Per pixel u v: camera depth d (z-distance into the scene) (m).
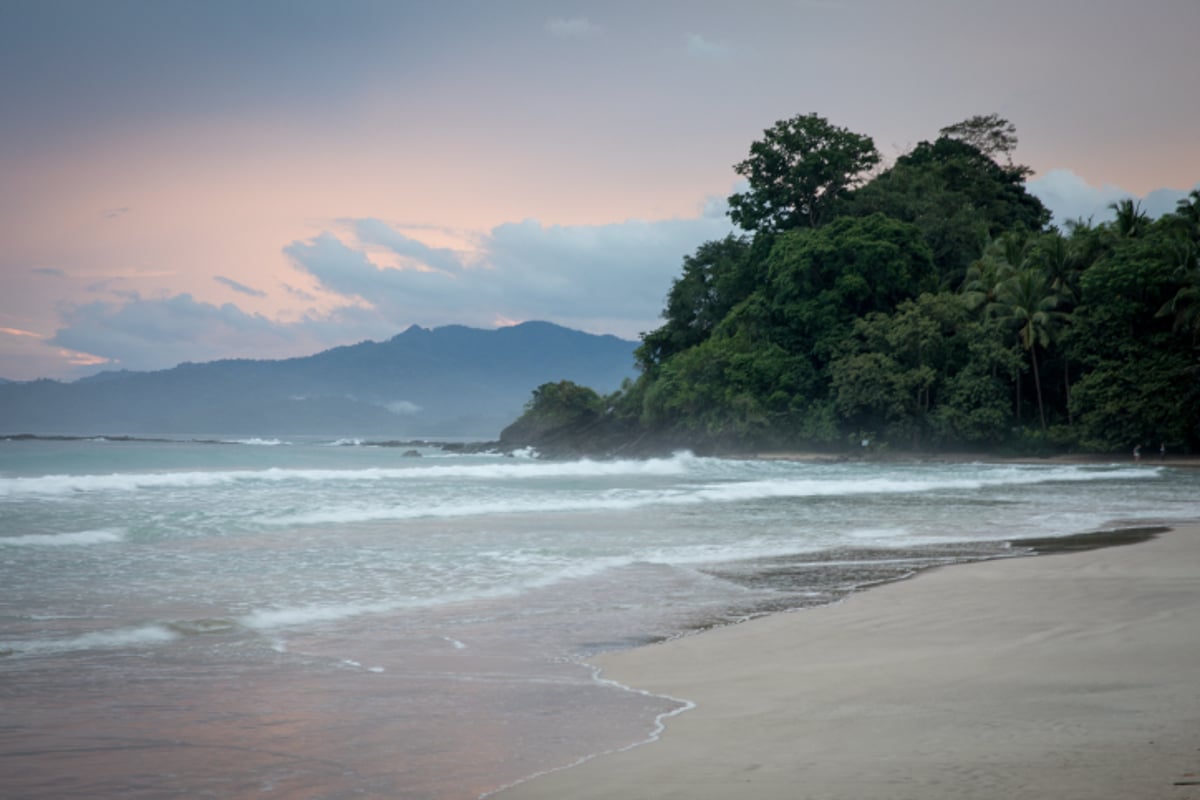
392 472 38.12
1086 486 36.19
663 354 91.81
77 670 7.82
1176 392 62.34
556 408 94.88
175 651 8.61
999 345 67.62
